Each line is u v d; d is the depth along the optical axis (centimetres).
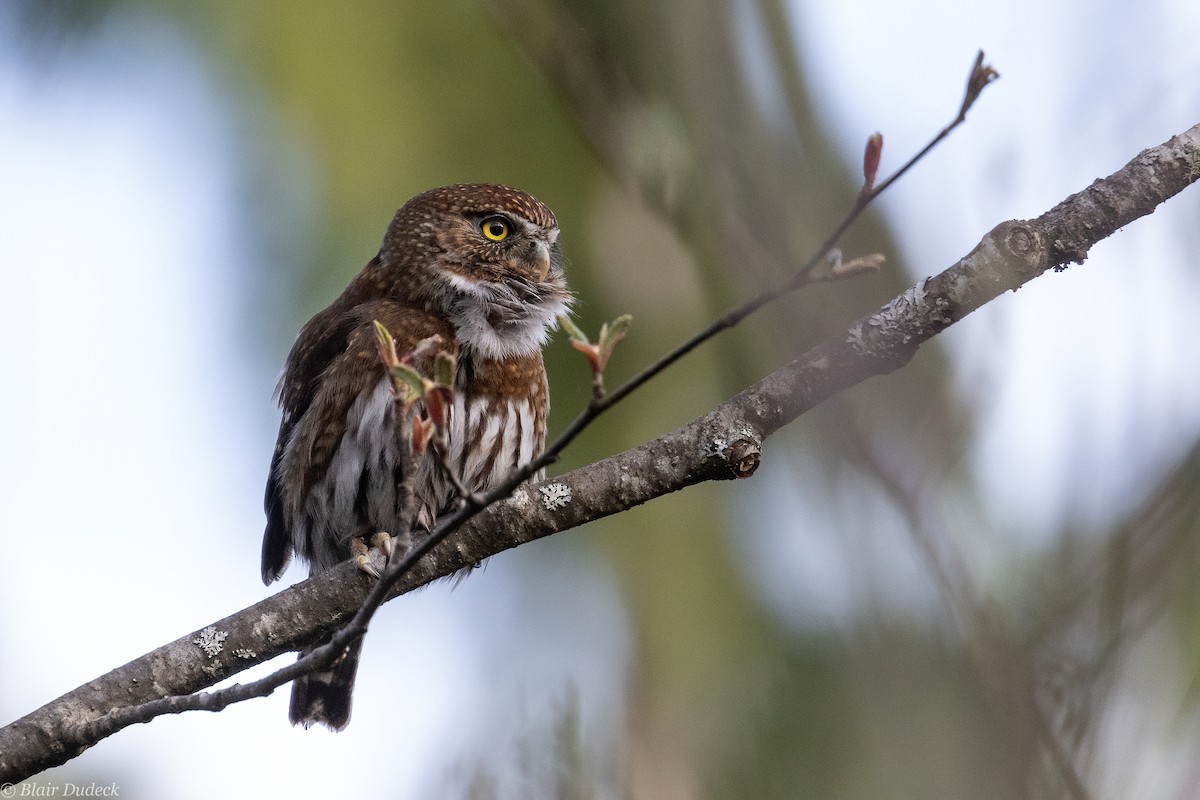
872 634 677
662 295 1208
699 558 1295
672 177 796
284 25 1112
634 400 1252
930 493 678
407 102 1154
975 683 657
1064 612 664
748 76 819
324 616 805
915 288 722
